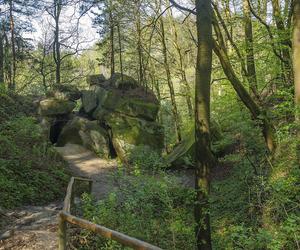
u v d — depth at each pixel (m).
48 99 23.47
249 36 12.39
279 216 7.67
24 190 10.88
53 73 41.75
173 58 25.16
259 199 8.48
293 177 7.62
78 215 8.90
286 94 9.76
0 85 20.73
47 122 22.30
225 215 10.02
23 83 40.03
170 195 8.31
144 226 7.71
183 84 25.58
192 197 7.39
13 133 14.84
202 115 6.93
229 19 13.29
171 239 7.75
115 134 20.44
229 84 13.09
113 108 21.69
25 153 13.31
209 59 7.00
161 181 8.26
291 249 6.37
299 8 8.83
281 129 8.88
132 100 22.03
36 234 7.65
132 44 26.12
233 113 13.87
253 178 10.10
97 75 25.39
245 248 6.41
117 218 7.63
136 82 24.00
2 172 11.12
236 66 13.25
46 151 15.34
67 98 24.02
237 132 15.35
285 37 10.73
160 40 24.08
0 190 10.19
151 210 8.02
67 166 16.44
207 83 6.96
